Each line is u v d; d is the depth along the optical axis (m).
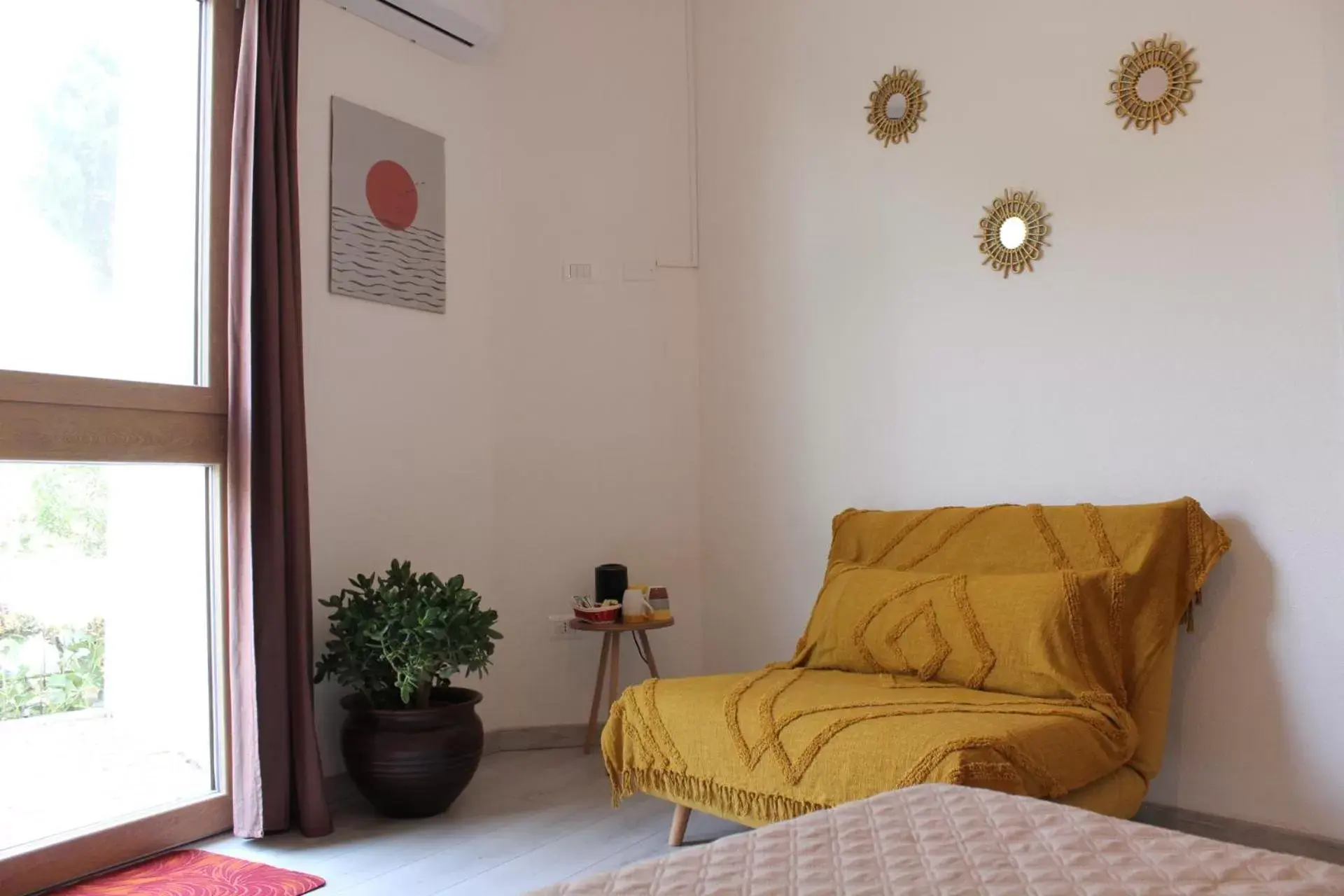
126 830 2.59
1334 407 2.61
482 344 3.79
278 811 2.79
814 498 3.69
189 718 2.81
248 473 2.78
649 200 4.05
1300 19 2.69
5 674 2.43
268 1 2.95
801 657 3.10
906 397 3.46
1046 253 3.15
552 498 3.87
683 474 4.01
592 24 4.03
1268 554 2.70
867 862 1.10
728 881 1.04
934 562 3.09
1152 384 2.92
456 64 3.75
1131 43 2.99
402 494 3.47
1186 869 1.05
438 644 2.84
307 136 3.22
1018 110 3.23
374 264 3.40
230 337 2.82
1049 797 2.16
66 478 2.56
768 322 3.85
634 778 2.69
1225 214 2.80
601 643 3.88
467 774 2.96
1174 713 2.82
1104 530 2.81
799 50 3.80
